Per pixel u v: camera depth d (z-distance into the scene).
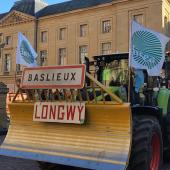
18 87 4.67
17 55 5.16
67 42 36.91
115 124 4.06
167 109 5.20
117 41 33.09
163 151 5.05
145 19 31.66
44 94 4.52
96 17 34.75
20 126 4.79
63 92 4.37
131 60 4.22
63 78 4.27
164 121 5.08
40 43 38.88
